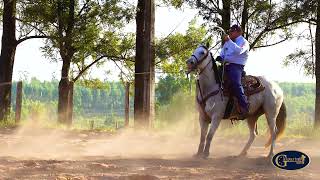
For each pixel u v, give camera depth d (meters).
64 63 28.33
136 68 25.06
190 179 9.09
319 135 20.19
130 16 28.06
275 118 12.80
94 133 20.45
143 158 11.91
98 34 28.86
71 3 28.25
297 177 9.44
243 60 12.20
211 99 12.06
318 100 24.95
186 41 27.44
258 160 12.20
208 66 12.07
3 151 13.28
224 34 12.27
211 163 11.38
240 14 25.47
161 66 30.77
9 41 27.50
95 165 10.08
